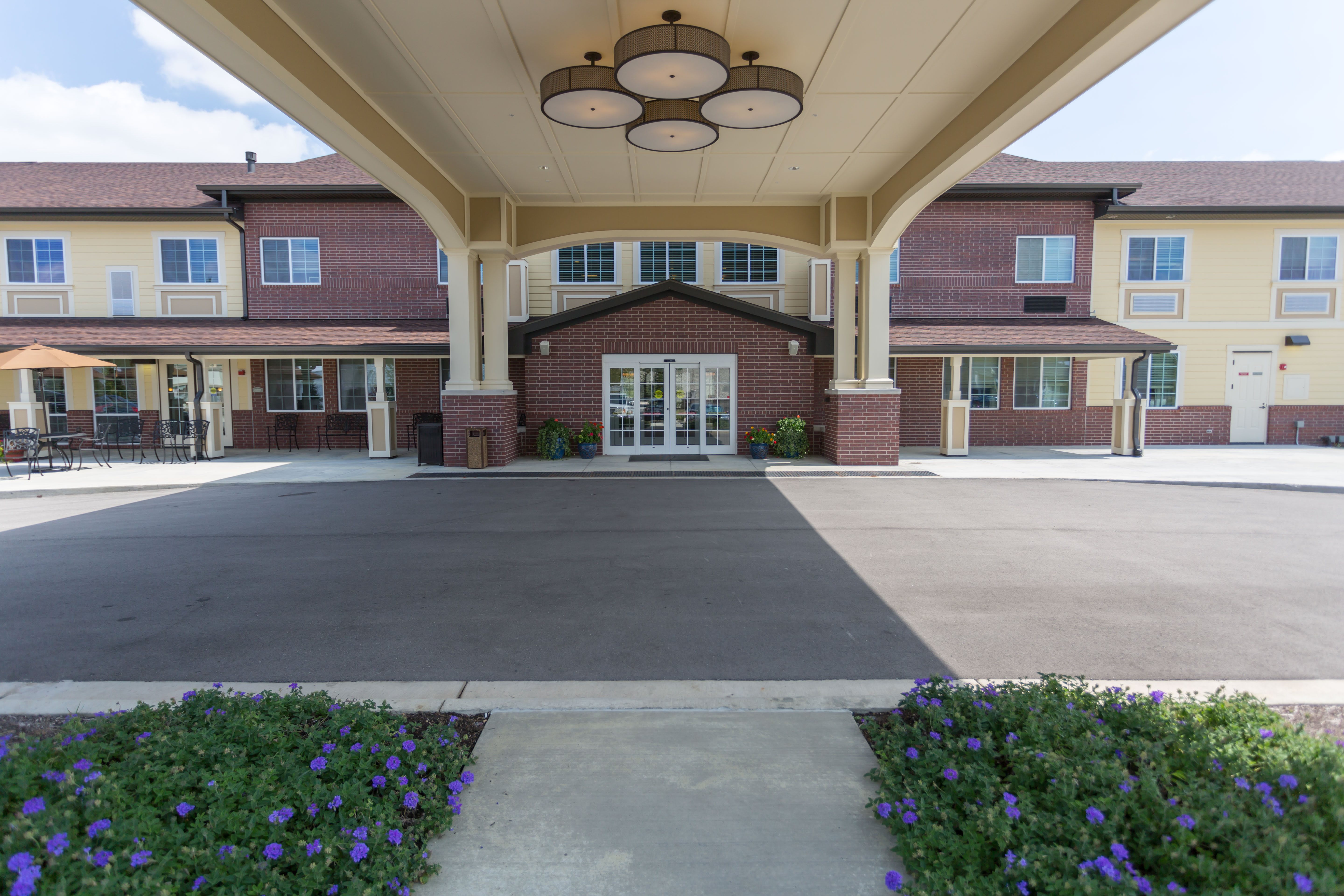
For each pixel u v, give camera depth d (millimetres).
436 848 2393
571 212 13297
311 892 2078
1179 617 4863
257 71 6324
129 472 13039
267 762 2598
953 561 6398
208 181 18484
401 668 3980
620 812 2586
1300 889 1804
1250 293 17438
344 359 17469
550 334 15172
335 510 9117
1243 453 15570
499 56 7270
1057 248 17188
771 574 5988
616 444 15328
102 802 2240
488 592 5480
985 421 17375
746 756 2957
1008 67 7586
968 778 2480
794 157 10500
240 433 17609
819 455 15008
